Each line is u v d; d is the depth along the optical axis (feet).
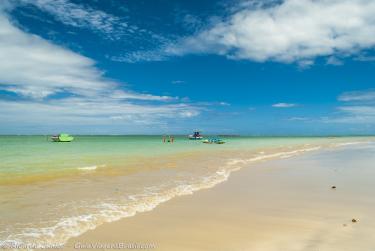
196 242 22.47
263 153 112.16
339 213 30.14
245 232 24.63
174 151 117.91
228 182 47.52
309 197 37.27
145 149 131.03
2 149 125.08
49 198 34.37
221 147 155.02
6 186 41.11
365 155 103.86
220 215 29.45
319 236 23.63
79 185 42.42
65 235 23.13
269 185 45.32
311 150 133.90
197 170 60.03
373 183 46.91
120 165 65.98
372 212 30.55
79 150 120.67
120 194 37.14
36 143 194.08
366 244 21.98
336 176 54.08
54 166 63.26
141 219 27.68
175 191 39.73
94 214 28.53
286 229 25.39
